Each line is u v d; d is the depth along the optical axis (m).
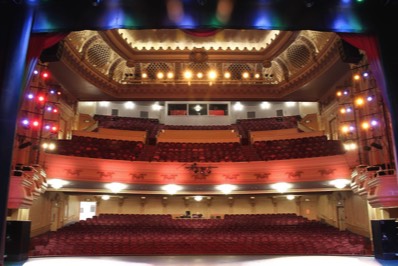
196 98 18.98
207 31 9.30
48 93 14.51
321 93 18.70
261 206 18.19
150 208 18.11
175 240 12.46
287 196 17.44
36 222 13.73
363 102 12.65
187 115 26.31
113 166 15.83
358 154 13.11
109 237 12.54
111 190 15.47
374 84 12.09
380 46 7.75
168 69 18.86
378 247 10.21
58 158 14.68
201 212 18.16
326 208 16.89
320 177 15.27
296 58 17.36
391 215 11.40
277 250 11.87
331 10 7.88
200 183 16.17
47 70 14.16
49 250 11.30
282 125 23.59
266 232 13.61
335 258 10.56
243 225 14.62
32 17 7.60
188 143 20.47
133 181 15.94
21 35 7.38
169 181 16.17
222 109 26.45
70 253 11.43
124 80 18.88
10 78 7.08
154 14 7.75
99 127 21.44
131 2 7.79
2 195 6.54
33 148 12.45
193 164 16.39
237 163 16.39
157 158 17.94
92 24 7.70
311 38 15.73
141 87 18.88
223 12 7.79
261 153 18.59
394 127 7.33
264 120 25.19
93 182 15.28
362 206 13.77
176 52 18.08
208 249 12.02
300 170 15.70
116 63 18.05
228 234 13.18
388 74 7.55
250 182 16.11
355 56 10.12
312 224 14.72
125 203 18.11
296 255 11.46
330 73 15.87
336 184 14.74
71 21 7.70
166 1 7.82
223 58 18.27
